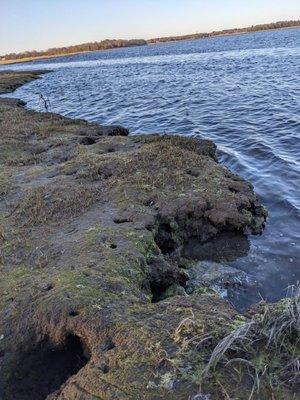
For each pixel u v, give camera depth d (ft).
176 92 102.42
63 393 14.78
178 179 33.73
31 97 123.85
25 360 17.56
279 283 25.38
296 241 29.37
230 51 261.65
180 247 29.12
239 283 25.52
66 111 93.40
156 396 13.52
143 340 15.64
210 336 14.98
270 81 102.58
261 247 28.94
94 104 99.04
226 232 30.32
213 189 32.53
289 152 46.96
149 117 75.72
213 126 63.26
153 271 23.94
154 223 27.91
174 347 15.03
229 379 13.66
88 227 27.02
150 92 108.17
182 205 30.09
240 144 52.31
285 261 27.27
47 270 22.57
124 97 104.32
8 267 23.75
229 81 111.55
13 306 19.79
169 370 14.21
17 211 30.71
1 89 146.51
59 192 32.68
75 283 20.16
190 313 16.92
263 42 331.57
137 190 32.04
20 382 16.93
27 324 18.61
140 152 39.81
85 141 48.96
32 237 26.76
